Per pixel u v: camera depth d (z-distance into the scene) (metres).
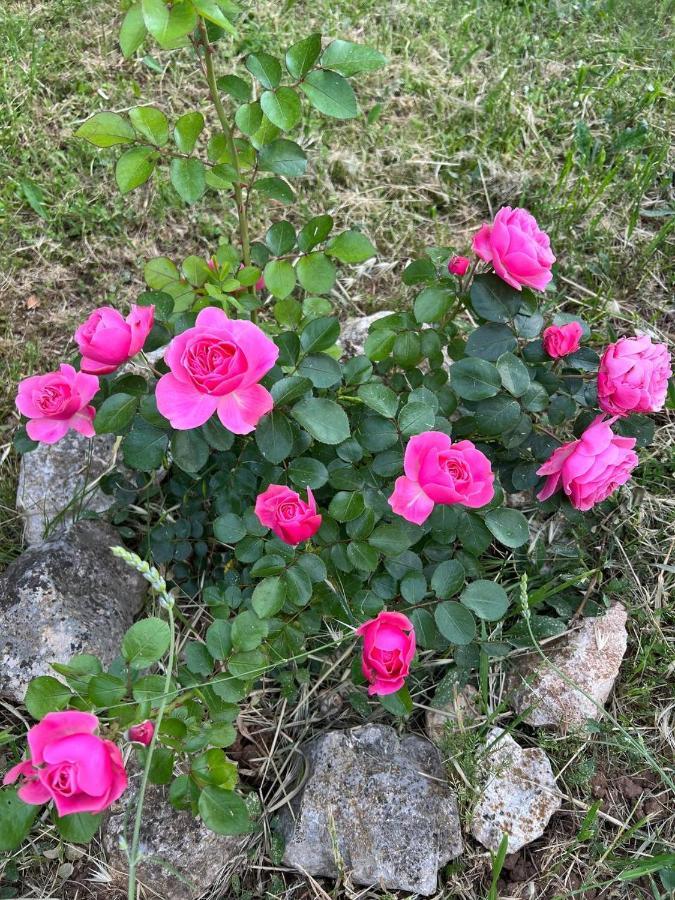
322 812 0.61
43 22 1.15
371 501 0.62
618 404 0.63
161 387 0.51
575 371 0.71
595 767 0.69
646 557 0.79
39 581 0.67
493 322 0.65
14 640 0.65
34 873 0.62
